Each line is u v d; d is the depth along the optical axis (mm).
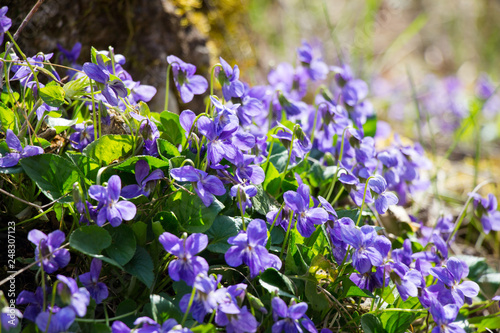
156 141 515
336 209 565
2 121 524
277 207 538
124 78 564
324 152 616
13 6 604
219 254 518
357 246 494
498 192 834
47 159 498
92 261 477
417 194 752
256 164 540
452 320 491
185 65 554
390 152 602
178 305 485
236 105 511
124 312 483
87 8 649
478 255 670
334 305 509
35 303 475
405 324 516
